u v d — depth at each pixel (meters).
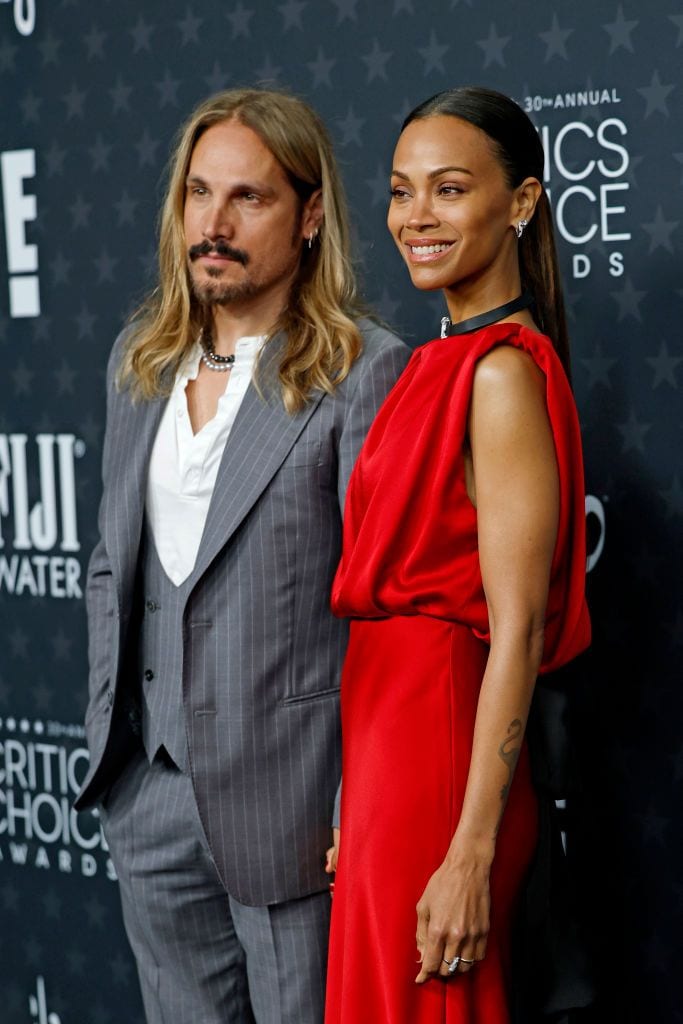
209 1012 2.12
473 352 1.61
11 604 3.01
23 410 2.95
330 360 1.95
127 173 2.73
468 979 1.63
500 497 1.57
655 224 2.20
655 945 2.31
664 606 2.25
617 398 2.25
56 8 2.77
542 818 1.73
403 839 1.63
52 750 2.98
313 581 1.96
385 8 2.41
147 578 2.04
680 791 2.27
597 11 2.21
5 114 2.87
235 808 1.96
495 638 1.57
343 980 1.68
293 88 2.52
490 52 2.31
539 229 1.76
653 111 2.18
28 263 2.89
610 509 2.28
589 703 2.33
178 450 2.02
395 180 1.72
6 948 3.07
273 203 1.95
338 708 2.00
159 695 2.03
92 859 2.95
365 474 1.73
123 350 2.18
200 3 2.61
